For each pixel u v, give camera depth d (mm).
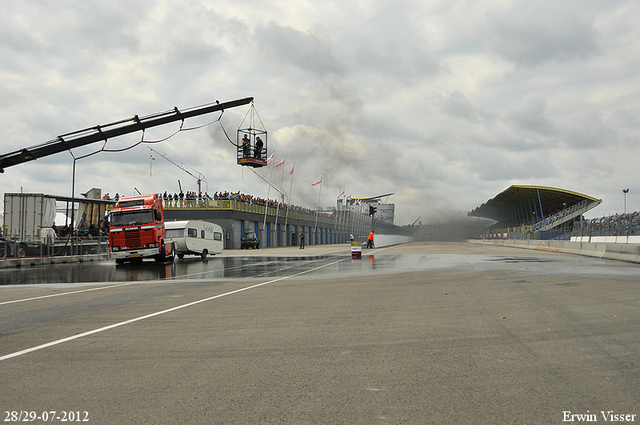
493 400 4016
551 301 9562
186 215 53906
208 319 8164
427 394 4184
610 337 6285
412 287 12672
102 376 4836
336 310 8969
